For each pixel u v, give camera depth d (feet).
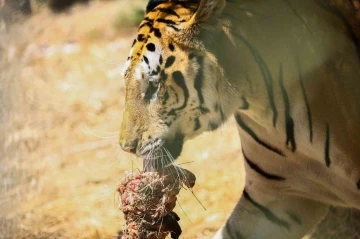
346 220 34.99
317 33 23.76
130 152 23.94
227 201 39.52
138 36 23.80
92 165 46.39
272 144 24.82
